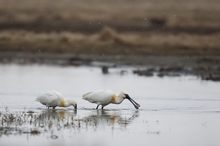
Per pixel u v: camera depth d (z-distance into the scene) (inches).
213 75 1503.4
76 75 1520.7
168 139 765.9
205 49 2033.7
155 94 1145.4
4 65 1795.0
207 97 1111.0
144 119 895.7
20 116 907.4
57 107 999.0
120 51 2031.3
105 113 943.7
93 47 2091.5
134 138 769.6
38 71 1622.8
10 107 994.1
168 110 974.4
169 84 1312.7
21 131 803.4
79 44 2129.7
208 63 1784.0
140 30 2564.0
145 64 1796.3
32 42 2167.8
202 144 741.9
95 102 976.3
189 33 2437.3
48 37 2241.6
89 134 789.9
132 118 901.8
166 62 1820.9
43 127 831.1
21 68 1710.1
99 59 1925.4
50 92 966.4
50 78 1441.9
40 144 733.3
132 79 1419.8
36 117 900.0
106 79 1423.5
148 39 2188.7
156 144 740.0
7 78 1433.3
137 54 1988.2
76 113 940.6
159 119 896.3
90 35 2353.6
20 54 2057.1
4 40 2198.6
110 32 2193.7
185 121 881.5
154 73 1566.2
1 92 1173.7
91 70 1670.8
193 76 1493.6
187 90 1205.1
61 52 2069.4
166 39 2187.5
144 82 1354.6
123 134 791.7
